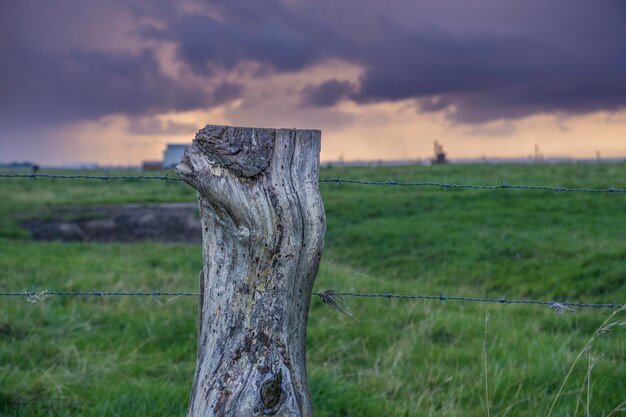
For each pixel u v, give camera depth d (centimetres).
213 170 262
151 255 1315
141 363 585
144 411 466
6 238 1719
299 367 274
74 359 584
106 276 982
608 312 873
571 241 1427
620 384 546
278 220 262
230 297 267
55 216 2161
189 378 563
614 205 1909
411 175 3838
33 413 454
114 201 2780
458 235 1580
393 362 599
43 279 955
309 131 267
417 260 1361
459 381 550
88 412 468
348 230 1761
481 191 2314
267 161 262
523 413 485
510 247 1400
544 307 898
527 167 4131
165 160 6869
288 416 265
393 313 807
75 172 5012
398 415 480
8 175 374
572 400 507
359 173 4206
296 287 269
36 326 680
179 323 726
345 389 521
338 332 707
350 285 981
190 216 2252
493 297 1018
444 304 898
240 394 261
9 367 539
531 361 606
